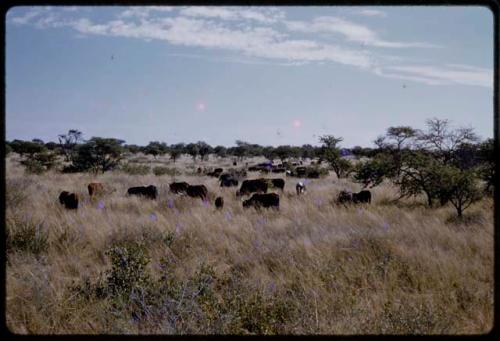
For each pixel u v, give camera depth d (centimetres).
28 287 552
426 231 853
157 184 2136
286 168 3616
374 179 1680
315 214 1161
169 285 542
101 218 1053
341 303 512
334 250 752
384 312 472
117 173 3117
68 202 1227
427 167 1296
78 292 562
